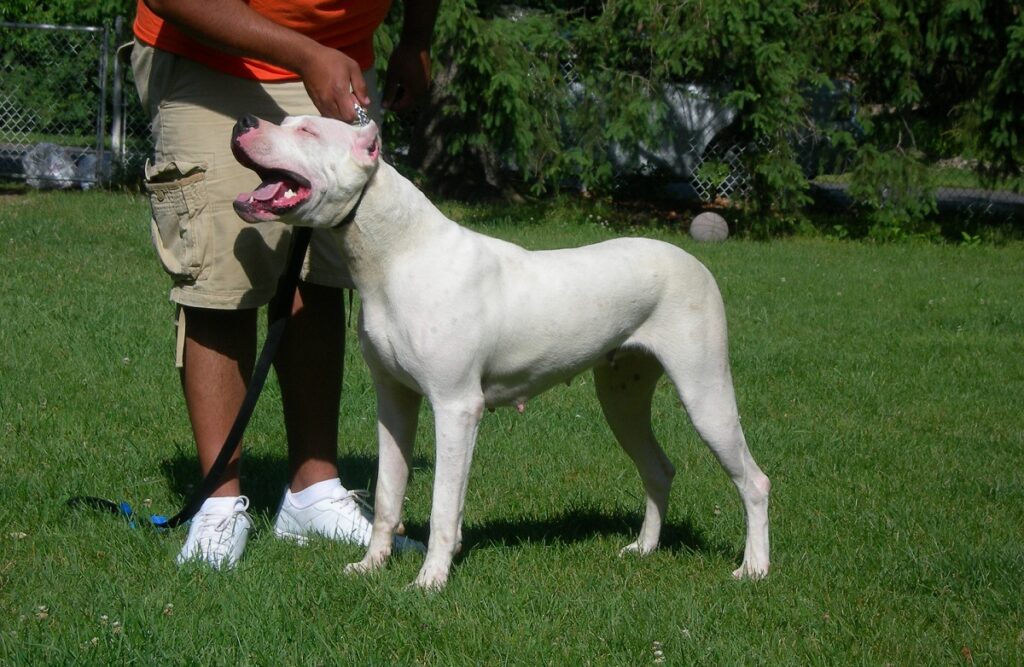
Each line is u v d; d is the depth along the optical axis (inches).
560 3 593.6
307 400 154.8
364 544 153.1
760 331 315.9
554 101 533.6
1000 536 164.7
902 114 541.6
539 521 169.3
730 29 490.0
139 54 146.3
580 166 539.5
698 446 209.0
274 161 119.1
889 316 345.7
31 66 595.8
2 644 112.0
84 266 346.6
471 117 525.7
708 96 542.3
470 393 129.6
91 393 218.7
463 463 130.5
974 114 525.0
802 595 138.7
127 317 282.4
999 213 610.2
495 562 144.8
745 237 534.6
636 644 121.6
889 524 167.9
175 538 146.6
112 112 588.7
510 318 131.3
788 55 511.8
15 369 231.8
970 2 494.0
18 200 498.9
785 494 184.1
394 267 126.8
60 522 152.2
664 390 250.7
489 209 557.9
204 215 140.6
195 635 117.6
